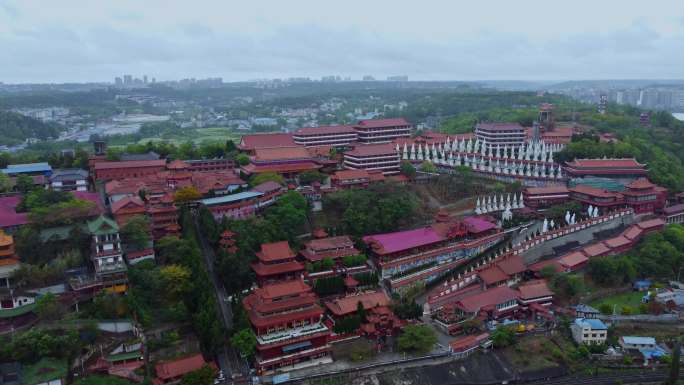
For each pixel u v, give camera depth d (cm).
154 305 13738
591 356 15188
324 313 15325
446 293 17188
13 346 11238
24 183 19062
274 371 13162
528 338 15700
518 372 14550
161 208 17125
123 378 11600
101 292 13212
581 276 18612
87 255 14712
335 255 17075
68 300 13062
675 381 13975
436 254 18588
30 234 14425
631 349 15500
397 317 15425
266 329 13488
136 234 15175
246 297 14650
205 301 13550
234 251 16025
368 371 13688
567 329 16150
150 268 14462
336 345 14425
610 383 14362
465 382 14025
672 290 18288
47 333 11688
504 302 16638
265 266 15625
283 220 18000
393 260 17538
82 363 11762
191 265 14512
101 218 14400
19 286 13188
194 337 13288
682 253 19925
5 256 13750
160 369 11762
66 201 17250
